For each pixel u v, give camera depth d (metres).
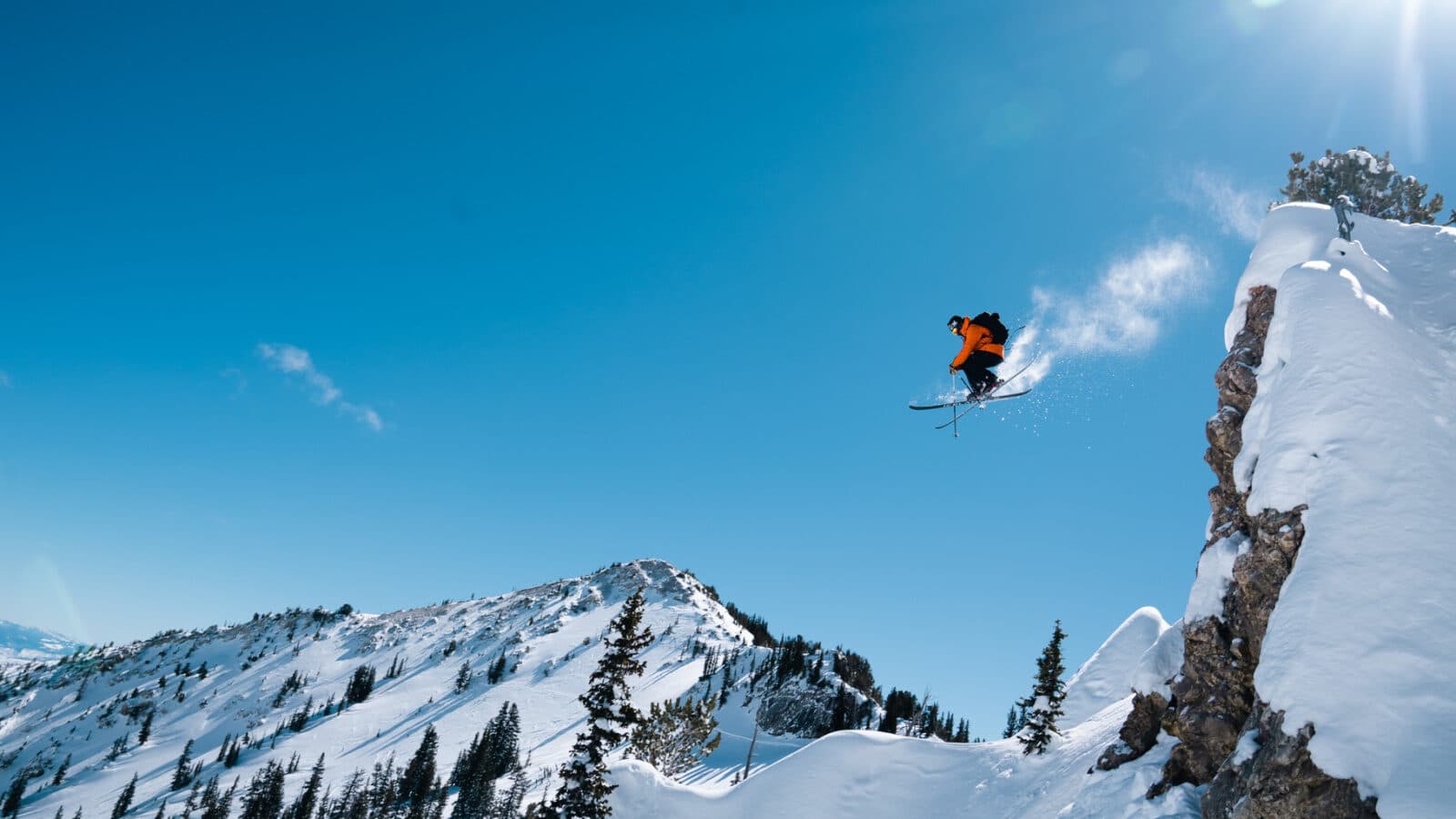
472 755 131.00
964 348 15.29
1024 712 24.30
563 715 187.12
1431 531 9.94
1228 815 10.30
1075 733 23.38
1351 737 8.93
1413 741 8.49
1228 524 14.32
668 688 159.00
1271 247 15.34
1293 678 9.90
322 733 199.88
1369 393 11.45
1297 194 24.88
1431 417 10.95
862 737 28.73
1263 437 13.39
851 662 138.38
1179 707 14.46
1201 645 13.92
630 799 30.25
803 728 115.81
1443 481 10.29
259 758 186.62
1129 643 30.66
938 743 27.25
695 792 30.09
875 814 24.88
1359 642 9.54
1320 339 12.35
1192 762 13.52
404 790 132.38
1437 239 13.95
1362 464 11.05
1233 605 13.41
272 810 135.12
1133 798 14.24
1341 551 10.52
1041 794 19.94
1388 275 13.42
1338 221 14.64
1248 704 12.86
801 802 26.72
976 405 15.61
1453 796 7.71
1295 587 10.76
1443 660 8.88
